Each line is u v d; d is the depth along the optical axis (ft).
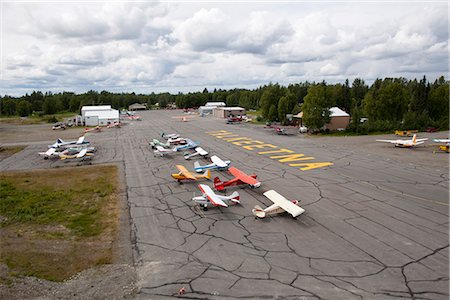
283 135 234.17
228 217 81.20
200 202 85.76
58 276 55.77
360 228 73.00
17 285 52.80
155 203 92.43
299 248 64.28
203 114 480.23
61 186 112.06
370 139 204.95
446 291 49.65
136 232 73.46
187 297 49.44
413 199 91.35
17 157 169.48
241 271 56.39
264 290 50.75
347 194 96.58
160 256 62.34
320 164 136.56
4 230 75.51
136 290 51.49
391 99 257.75
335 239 67.87
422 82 287.07
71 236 71.92
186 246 66.23
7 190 107.34
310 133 241.55
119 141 217.97
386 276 53.93
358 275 54.44
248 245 65.98
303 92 534.78
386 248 63.62
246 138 221.05
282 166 134.51
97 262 60.44
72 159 159.53
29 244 67.92
